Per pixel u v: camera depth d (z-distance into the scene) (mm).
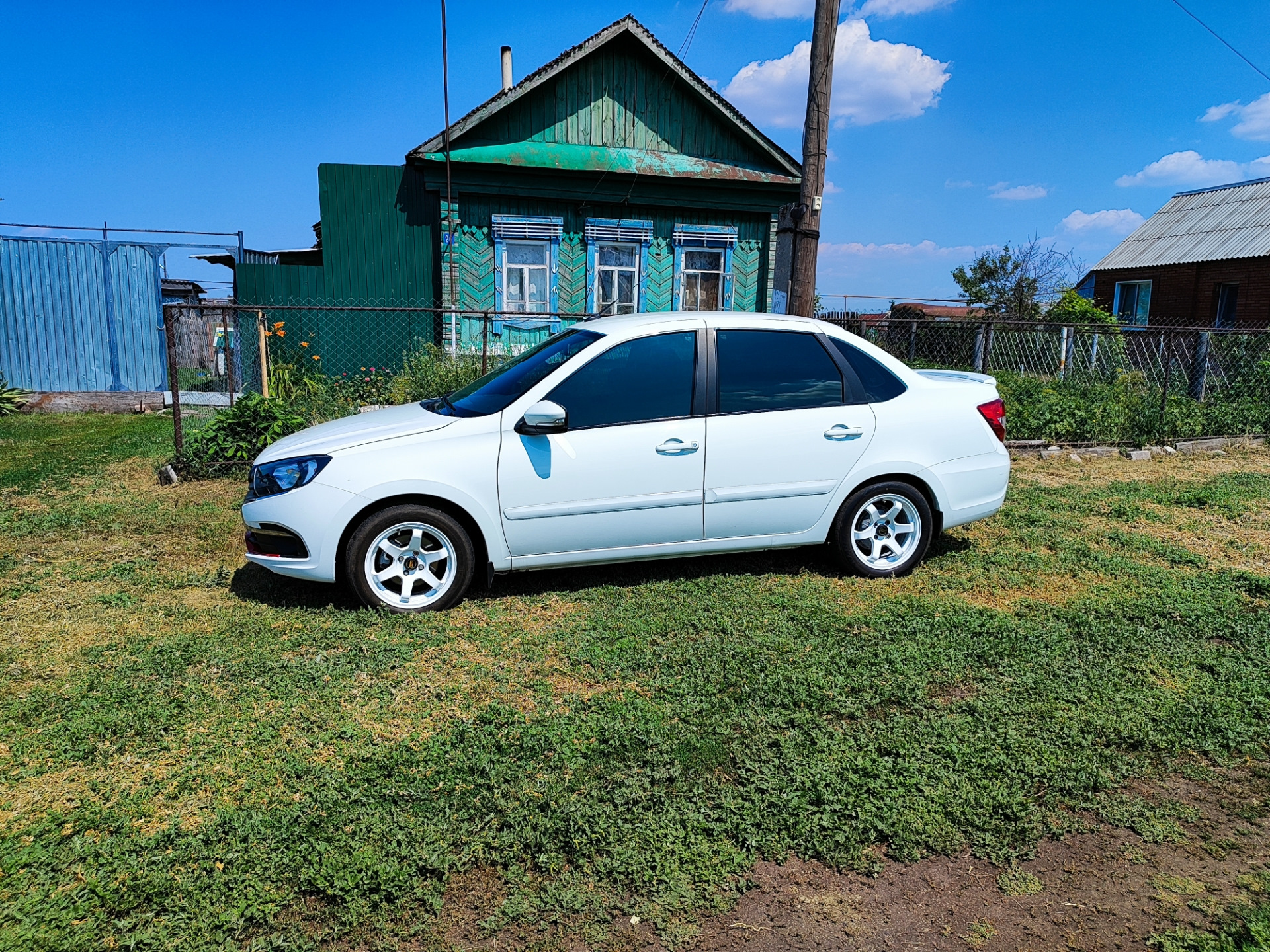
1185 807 2908
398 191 13297
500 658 3971
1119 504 6980
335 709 3449
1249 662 3992
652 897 2432
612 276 14320
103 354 14000
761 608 4578
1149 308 22922
